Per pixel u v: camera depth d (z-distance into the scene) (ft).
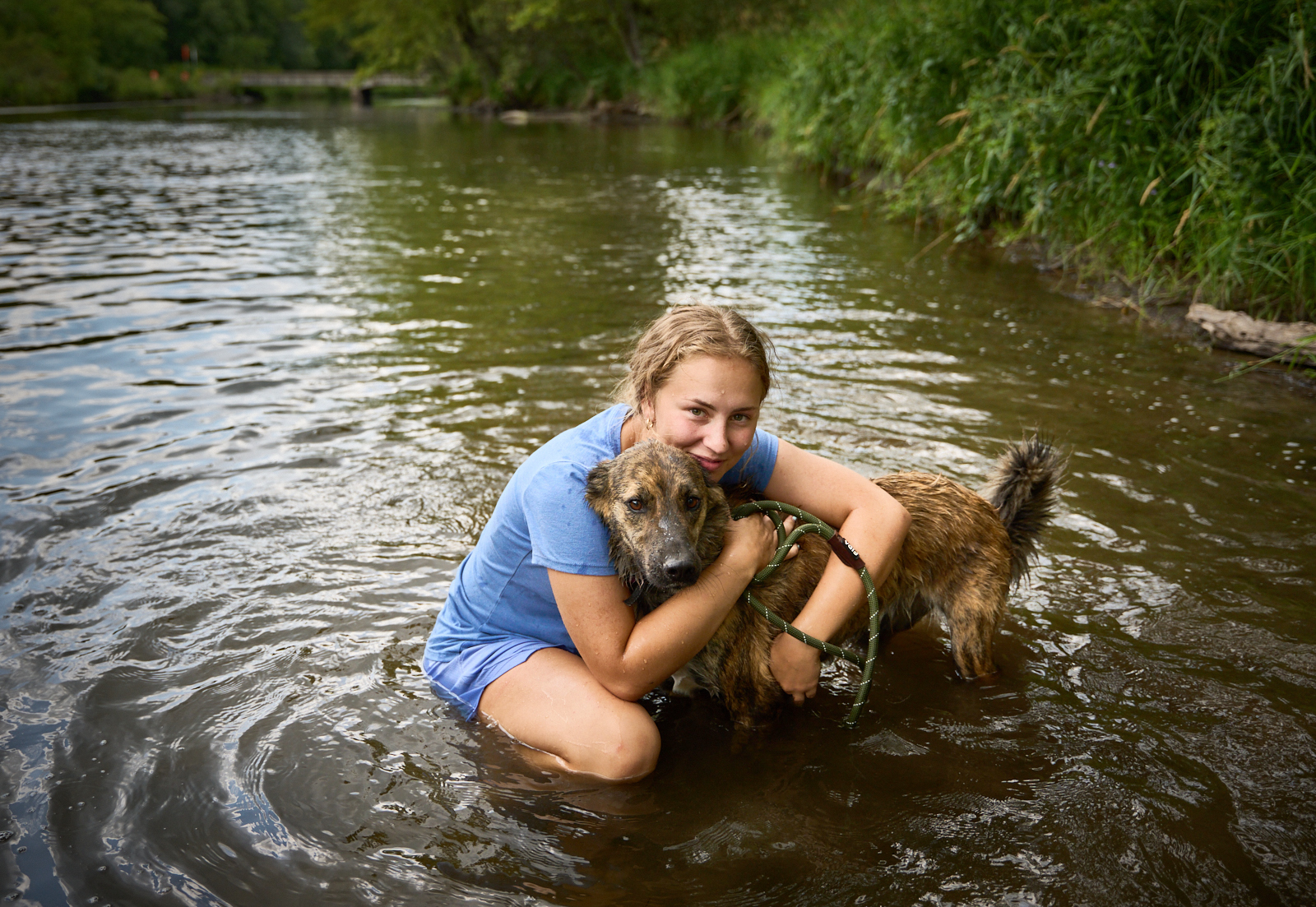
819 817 8.78
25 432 17.42
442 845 8.29
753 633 10.65
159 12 258.98
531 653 10.21
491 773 9.32
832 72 50.83
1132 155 27.50
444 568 13.11
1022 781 9.26
